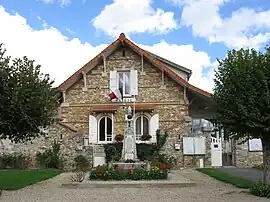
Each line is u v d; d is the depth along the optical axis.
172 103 26.61
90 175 17.42
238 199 12.32
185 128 26.16
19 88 13.18
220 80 13.98
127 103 26.84
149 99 26.81
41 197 12.89
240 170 22.36
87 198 12.70
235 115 13.20
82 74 27.08
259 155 26.00
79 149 24.30
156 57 29.70
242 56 13.72
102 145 25.91
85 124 26.80
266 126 12.75
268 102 12.59
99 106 26.94
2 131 13.70
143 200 12.27
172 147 25.83
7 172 20.47
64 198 12.70
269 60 13.01
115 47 27.17
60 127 24.45
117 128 26.52
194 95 27.75
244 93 13.04
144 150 25.55
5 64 13.30
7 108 13.19
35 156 23.98
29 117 13.52
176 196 13.11
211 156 25.81
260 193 13.03
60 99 27.06
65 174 20.69
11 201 12.05
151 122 26.44
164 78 26.95
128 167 19.28
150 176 17.27
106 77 27.27
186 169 24.17
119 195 13.40
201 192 14.00
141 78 27.11
